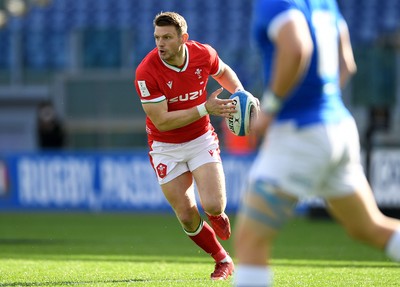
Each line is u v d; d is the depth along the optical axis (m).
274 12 12.76
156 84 20.81
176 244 37.47
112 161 55.94
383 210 51.09
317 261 28.64
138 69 21.00
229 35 74.69
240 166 53.94
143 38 72.81
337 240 40.06
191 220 21.62
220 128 63.34
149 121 21.88
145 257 30.62
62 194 56.72
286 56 12.29
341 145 12.97
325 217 54.50
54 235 42.75
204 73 21.45
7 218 55.31
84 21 76.94
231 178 54.12
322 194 13.58
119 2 76.81
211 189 21.23
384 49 67.31
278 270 24.19
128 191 55.81
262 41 13.19
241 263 12.89
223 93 66.38
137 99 69.38
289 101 12.95
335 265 26.66
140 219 54.16
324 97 13.09
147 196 55.53
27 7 66.88
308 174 12.80
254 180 12.96
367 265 26.64
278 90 12.38
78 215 57.59
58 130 62.62
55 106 70.06
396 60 67.06
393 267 25.70
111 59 72.00
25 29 76.44
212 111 20.44
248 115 20.88
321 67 13.05
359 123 66.00
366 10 72.88
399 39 66.81
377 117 55.84
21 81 72.06
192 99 21.42
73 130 69.94
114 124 69.56
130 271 23.97
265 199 12.80
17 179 57.31
